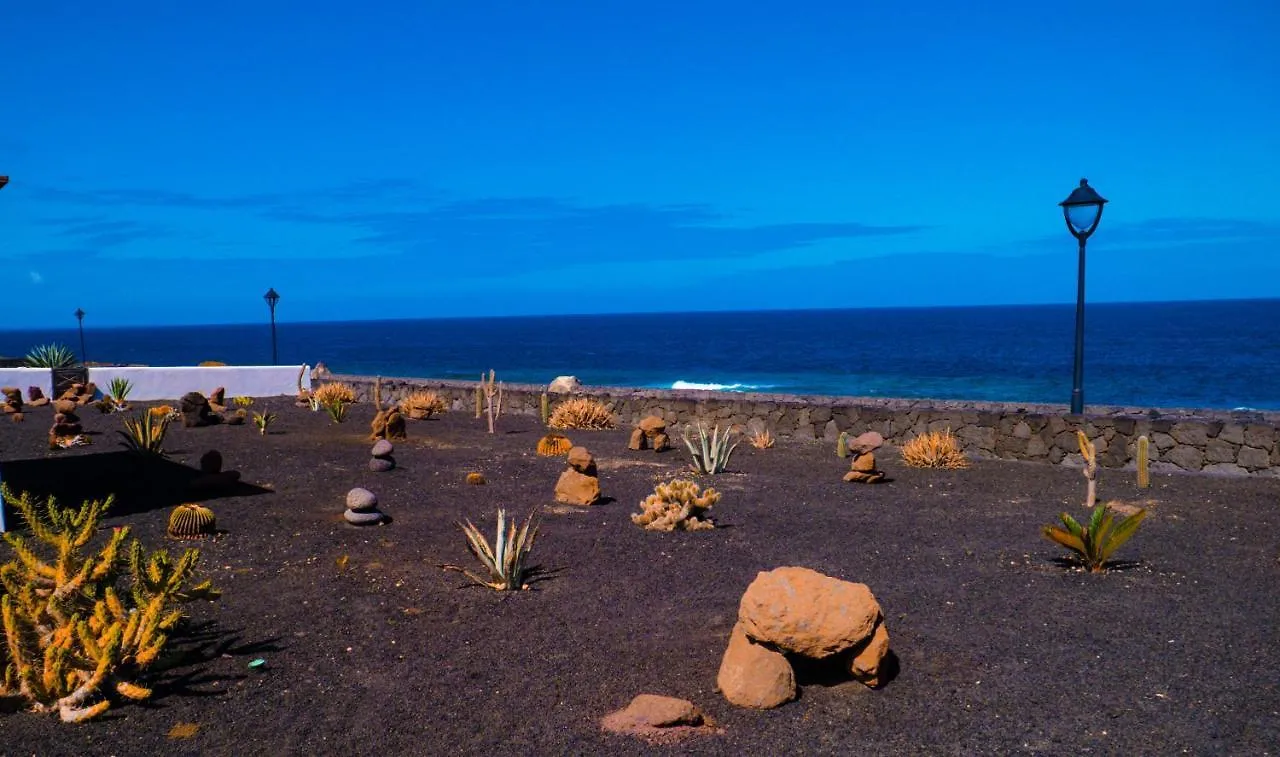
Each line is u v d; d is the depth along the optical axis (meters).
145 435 14.18
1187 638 6.37
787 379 62.25
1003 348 89.88
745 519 10.52
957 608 7.10
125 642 5.54
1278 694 5.40
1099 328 127.94
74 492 11.26
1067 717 5.13
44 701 5.29
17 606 5.62
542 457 14.88
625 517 10.55
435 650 6.23
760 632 5.50
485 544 7.91
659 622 6.82
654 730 5.00
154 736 4.96
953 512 10.95
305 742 4.90
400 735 4.99
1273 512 10.77
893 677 5.75
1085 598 7.34
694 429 19.20
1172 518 10.51
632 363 85.50
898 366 70.81
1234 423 13.36
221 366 27.00
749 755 4.75
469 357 103.25
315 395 23.16
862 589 5.66
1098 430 14.36
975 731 4.98
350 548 8.81
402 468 13.52
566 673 5.84
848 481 13.01
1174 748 4.76
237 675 5.78
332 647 6.27
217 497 11.02
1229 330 112.44
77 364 27.94
